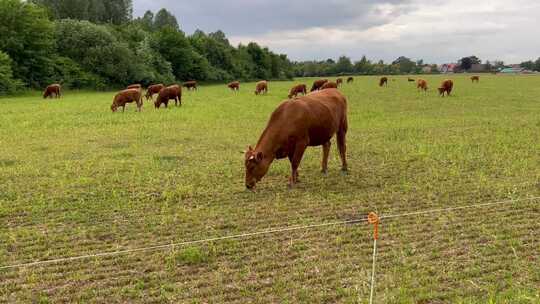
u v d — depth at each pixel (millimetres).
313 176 10062
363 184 9383
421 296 4805
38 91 50750
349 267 5570
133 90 24375
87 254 6082
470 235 6523
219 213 7660
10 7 50188
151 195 8688
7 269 5645
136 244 6414
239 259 5863
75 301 4910
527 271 5398
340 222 6980
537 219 7121
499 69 169125
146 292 5082
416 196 8531
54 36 58562
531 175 9867
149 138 15383
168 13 139875
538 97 33969
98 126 18422
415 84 59250
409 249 6039
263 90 47344
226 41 145125
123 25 92188
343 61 151125
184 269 5598
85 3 97000
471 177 9789
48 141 14867
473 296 4844
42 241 6527
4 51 49375
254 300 4867
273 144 8773
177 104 29625
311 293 4961
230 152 12922
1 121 19969
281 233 6723
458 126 17781
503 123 18484
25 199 8438
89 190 9047
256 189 9102
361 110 24750
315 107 9234
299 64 151875
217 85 77000
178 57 79188
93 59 58844
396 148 13164
